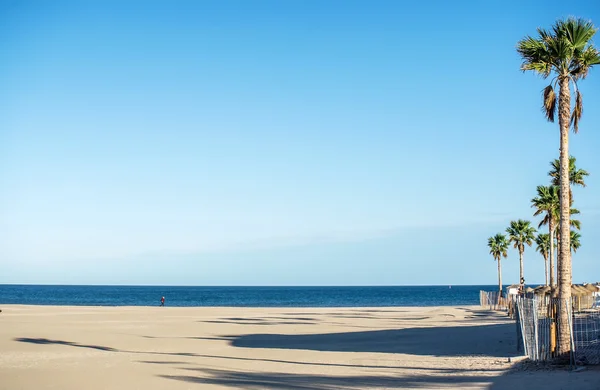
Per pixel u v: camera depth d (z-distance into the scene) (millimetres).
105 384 17859
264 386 17328
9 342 31594
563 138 21656
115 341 33688
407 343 31297
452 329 39031
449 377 18688
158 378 19156
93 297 156625
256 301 137250
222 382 18250
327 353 27438
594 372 17906
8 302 116188
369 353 27172
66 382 18234
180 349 30078
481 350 26422
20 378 19031
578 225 62062
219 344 32719
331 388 16812
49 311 64125
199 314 63156
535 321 21344
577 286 51625
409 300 150125
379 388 16609
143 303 119938
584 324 32750
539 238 83000
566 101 21703
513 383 16578
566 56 21500
